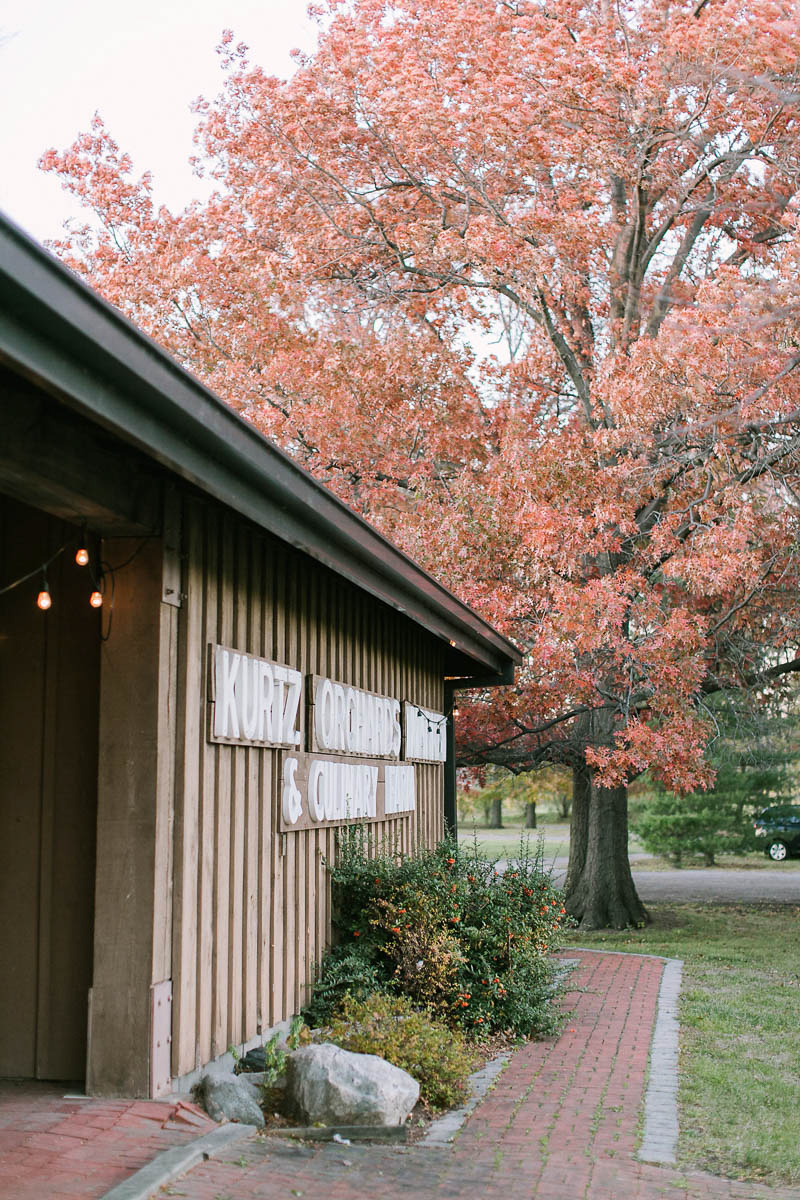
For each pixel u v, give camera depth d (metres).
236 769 6.49
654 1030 8.47
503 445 16.27
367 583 7.41
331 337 18.73
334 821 8.28
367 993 7.57
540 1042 7.98
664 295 16.02
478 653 11.32
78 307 3.35
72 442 4.72
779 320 13.09
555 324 17.16
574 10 15.62
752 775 29.11
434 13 16.02
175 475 5.52
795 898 21.25
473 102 15.20
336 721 8.36
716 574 13.50
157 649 5.57
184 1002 5.65
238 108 17.66
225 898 6.25
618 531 14.84
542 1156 5.24
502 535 15.10
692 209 16.19
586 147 14.82
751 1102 6.34
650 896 21.80
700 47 13.89
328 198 16.58
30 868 5.77
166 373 3.99
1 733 5.90
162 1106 5.23
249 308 17.47
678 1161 5.24
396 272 16.95
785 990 10.89
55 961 5.68
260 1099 5.70
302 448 17.17
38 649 5.92
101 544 5.69
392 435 16.62
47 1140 4.77
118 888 5.45
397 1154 5.21
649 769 15.57
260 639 6.96
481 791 36.62
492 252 14.70
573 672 14.27
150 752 5.51
